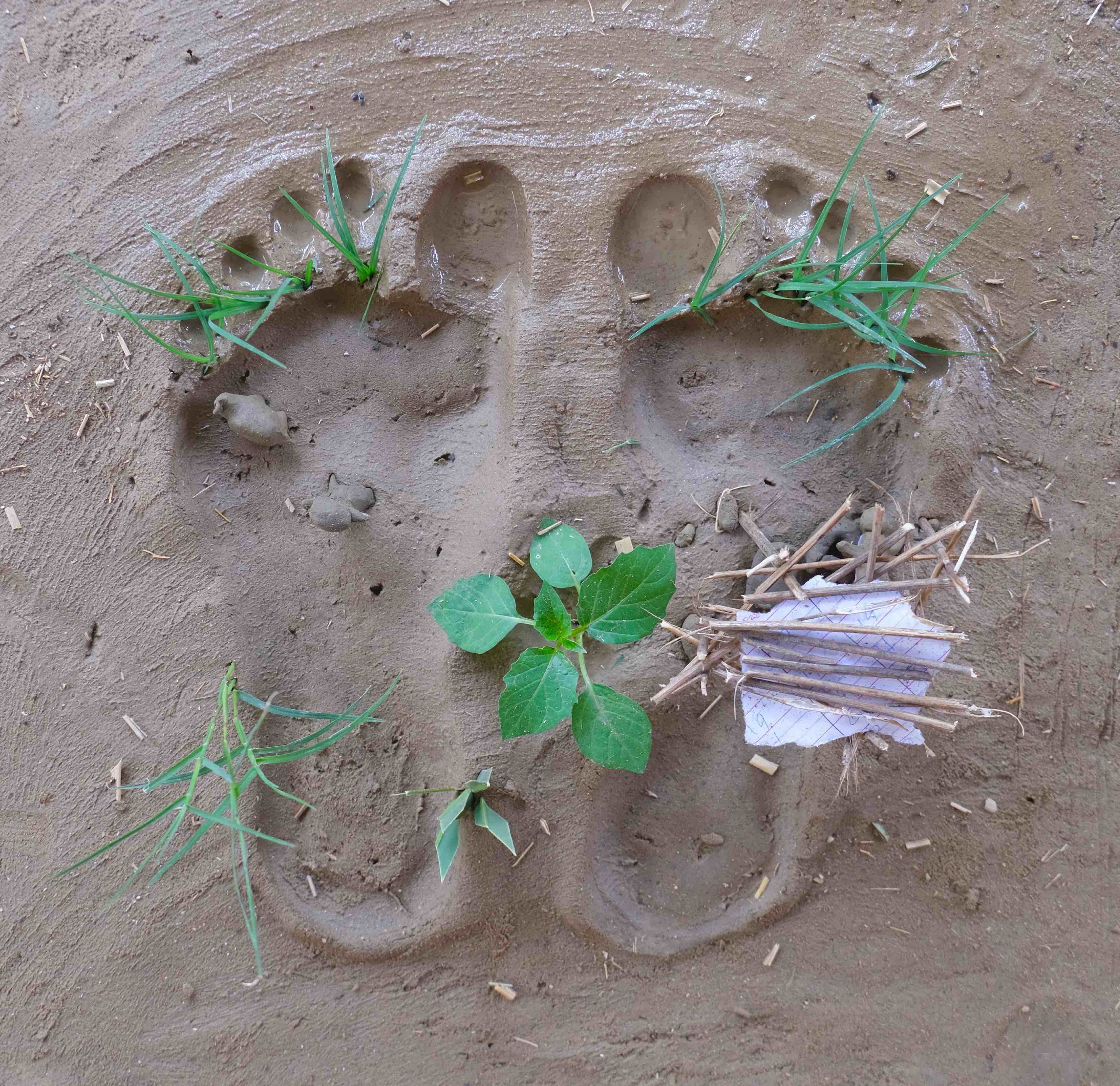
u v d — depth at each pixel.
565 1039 0.32
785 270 0.31
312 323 0.33
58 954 0.33
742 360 0.33
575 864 0.32
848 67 0.33
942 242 0.33
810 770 0.32
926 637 0.27
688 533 0.32
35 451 0.33
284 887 0.32
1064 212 0.33
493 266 0.33
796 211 0.33
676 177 0.32
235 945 0.32
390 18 0.33
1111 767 0.33
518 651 0.32
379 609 0.33
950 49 0.33
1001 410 0.33
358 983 0.33
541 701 0.28
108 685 0.33
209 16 0.34
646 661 0.31
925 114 0.33
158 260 0.33
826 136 0.33
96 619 0.33
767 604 0.29
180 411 0.33
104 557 0.33
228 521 0.33
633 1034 0.32
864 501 0.32
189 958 0.33
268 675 0.33
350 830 0.32
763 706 0.29
